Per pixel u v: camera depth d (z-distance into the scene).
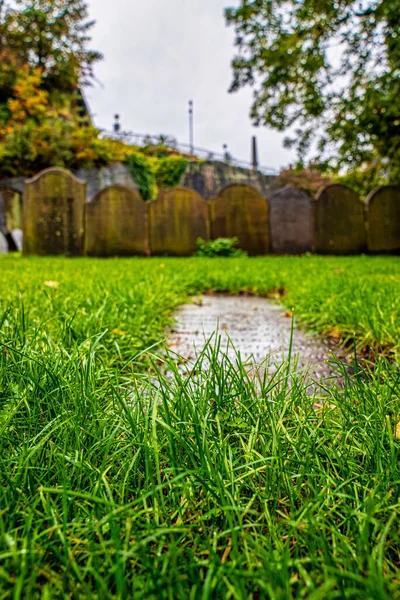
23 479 0.72
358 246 9.81
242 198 9.61
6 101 17.55
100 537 0.55
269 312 3.20
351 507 0.69
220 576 0.50
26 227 9.03
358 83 9.61
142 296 2.74
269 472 0.74
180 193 9.43
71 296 2.55
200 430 0.83
